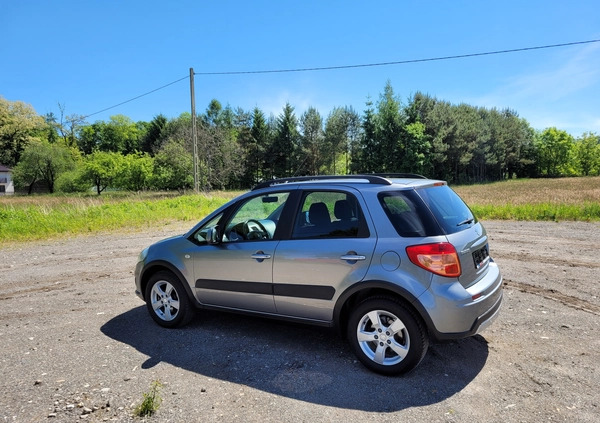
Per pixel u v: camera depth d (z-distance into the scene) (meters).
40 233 12.16
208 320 4.78
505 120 71.38
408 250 3.16
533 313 4.69
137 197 26.19
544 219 12.52
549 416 2.69
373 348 3.43
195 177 25.59
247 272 3.95
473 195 24.75
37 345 4.12
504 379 3.21
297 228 3.76
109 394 3.10
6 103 74.56
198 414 2.80
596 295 5.26
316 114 61.38
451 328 3.07
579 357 3.56
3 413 2.85
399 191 3.43
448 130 55.09
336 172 64.81
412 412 2.77
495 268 3.84
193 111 25.25
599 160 80.69
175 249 4.46
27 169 58.62
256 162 62.81
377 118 54.69
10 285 6.73
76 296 5.97
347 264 3.38
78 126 75.75
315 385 3.19
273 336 4.25
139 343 4.13
